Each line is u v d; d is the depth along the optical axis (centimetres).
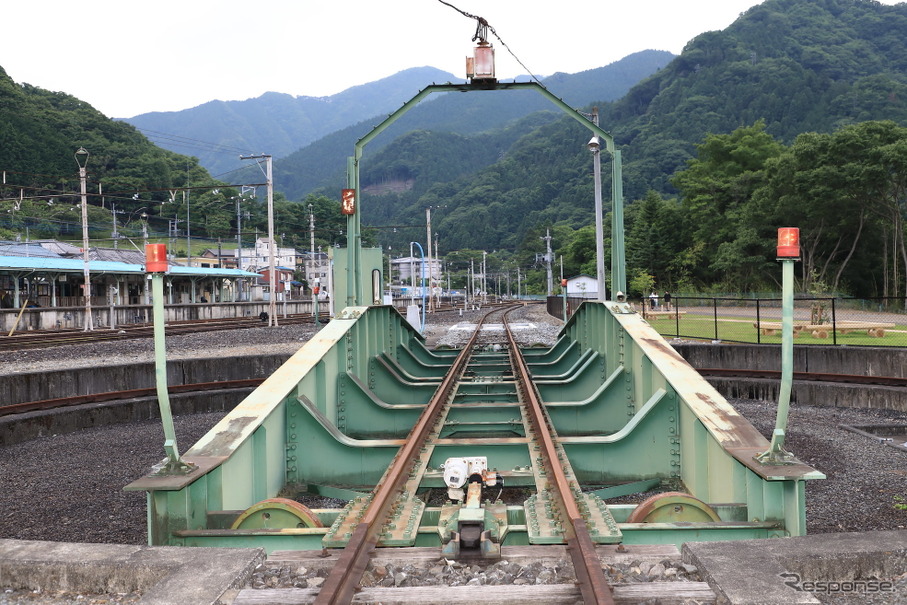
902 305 4247
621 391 940
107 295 5066
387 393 1102
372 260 1262
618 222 1098
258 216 10619
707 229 6944
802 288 4841
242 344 2411
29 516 680
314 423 695
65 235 8075
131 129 11719
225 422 587
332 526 446
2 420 1103
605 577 361
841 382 1420
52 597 365
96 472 868
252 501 595
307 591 347
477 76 1055
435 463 684
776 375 1519
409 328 1555
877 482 746
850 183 4884
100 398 1334
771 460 467
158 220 9450
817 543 376
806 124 18950
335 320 969
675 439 699
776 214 5666
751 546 375
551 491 525
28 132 9462
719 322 3138
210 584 348
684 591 339
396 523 462
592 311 1259
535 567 386
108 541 596
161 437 1097
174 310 4469
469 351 1689
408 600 345
